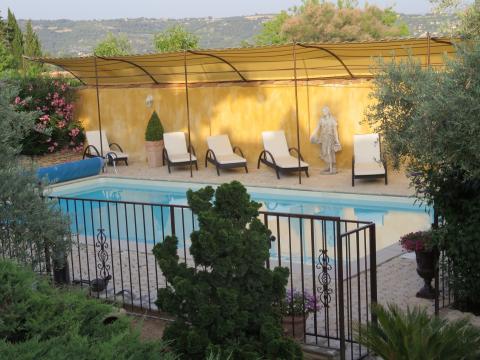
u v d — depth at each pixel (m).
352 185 14.27
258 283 4.46
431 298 7.20
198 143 18.61
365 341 4.66
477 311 6.73
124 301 6.89
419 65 6.77
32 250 6.21
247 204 4.55
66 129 19.17
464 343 4.51
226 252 4.35
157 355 3.09
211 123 18.30
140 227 12.62
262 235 4.48
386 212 12.80
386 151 6.86
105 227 12.78
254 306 4.47
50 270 6.51
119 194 16.16
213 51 14.86
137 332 3.17
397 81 6.72
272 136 16.91
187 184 16.08
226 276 4.39
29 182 5.99
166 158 17.62
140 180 16.78
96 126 20.00
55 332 3.02
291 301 5.68
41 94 18.59
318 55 15.00
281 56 15.39
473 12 7.18
